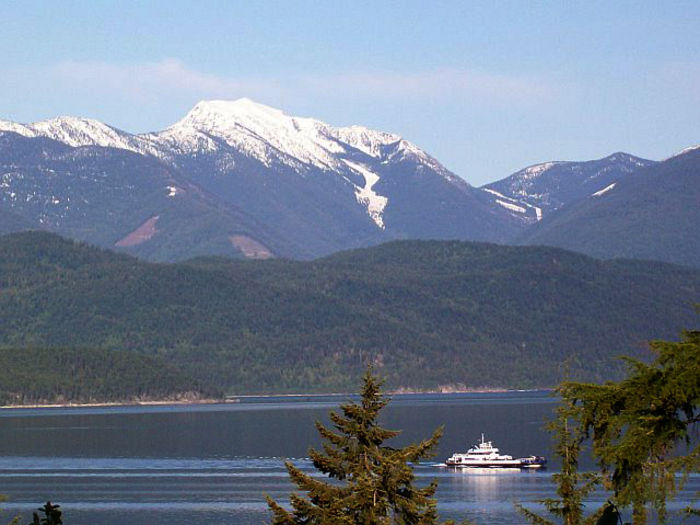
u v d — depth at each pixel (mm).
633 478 61344
